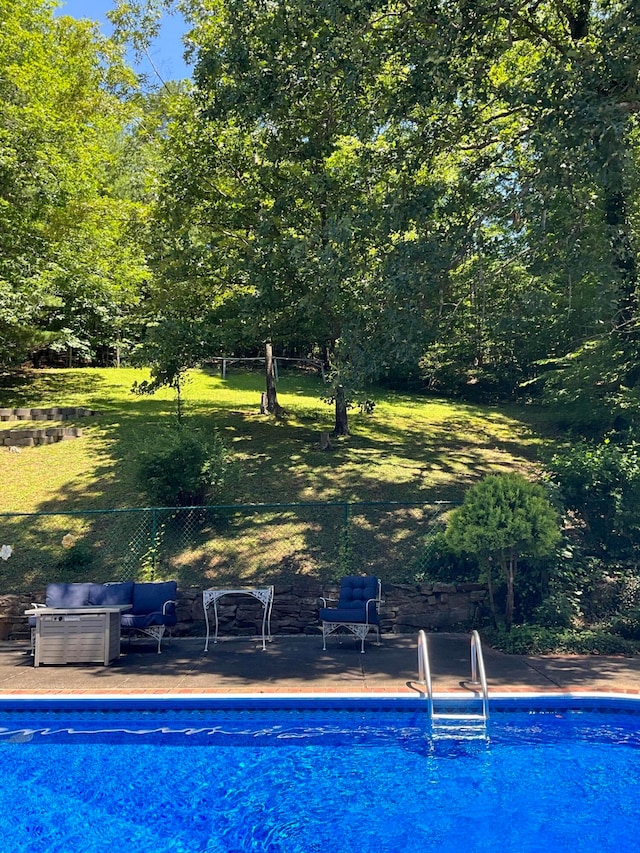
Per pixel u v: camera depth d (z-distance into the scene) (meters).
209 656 9.41
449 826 4.75
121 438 17.75
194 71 12.08
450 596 10.93
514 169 12.40
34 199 18.72
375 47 10.42
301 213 14.09
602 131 8.53
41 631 9.08
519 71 13.45
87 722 7.04
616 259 10.86
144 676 8.25
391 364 10.78
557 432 21.27
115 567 12.03
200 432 13.84
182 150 16.31
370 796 5.24
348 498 14.02
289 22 10.91
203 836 4.69
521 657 8.91
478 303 12.38
